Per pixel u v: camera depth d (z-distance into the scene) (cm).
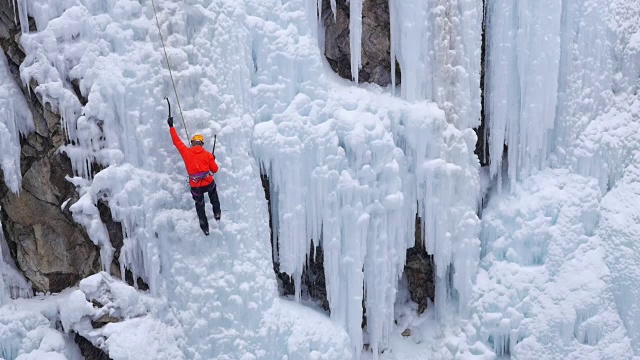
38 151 1016
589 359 1213
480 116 1225
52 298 1054
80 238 1046
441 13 1148
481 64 1243
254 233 1070
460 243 1226
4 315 1004
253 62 1085
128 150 1001
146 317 1020
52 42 973
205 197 1030
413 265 1283
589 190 1257
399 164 1164
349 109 1130
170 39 1005
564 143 1264
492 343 1245
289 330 1105
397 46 1161
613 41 1257
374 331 1198
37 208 1033
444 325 1264
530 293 1227
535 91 1225
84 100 996
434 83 1174
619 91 1288
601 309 1226
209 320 1032
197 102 1021
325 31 1171
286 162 1084
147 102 991
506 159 1299
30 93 995
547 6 1198
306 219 1127
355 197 1125
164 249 1027
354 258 1142
